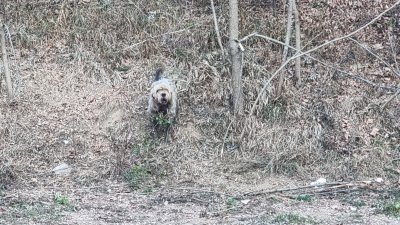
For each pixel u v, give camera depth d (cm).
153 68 1086
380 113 1005
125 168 912
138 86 1056
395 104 1019
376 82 1064
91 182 880
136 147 955
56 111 1015
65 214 736
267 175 909
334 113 1005
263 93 1027
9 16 1167
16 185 860
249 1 1205
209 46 1129
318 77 1071
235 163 933
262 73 1068
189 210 764
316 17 1167
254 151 954
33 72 1075
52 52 1116
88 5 1191
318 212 752
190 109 1022
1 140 954
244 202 802
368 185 869
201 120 1001
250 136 968
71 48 1123
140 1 1203
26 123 987
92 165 923
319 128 979
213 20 1151
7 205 769
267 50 1112
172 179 893
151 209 768
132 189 857
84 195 827
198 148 959
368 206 777
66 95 1042
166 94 939
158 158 935
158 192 848
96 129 989
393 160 930
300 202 801
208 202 804
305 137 969
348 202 797
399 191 842
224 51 1102
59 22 1157
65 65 1090
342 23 1156
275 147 956
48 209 755
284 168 920
